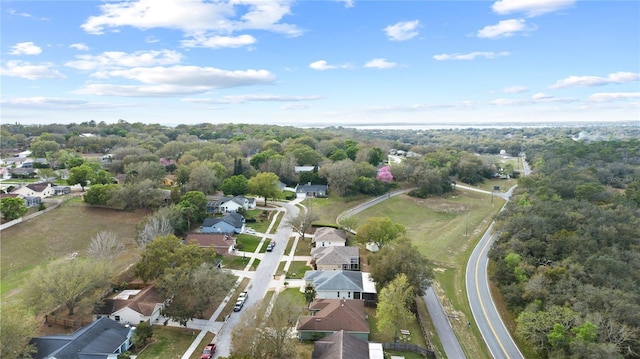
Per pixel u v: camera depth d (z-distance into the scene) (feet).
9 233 299.38
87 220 338.75
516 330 191.62
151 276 209.67
